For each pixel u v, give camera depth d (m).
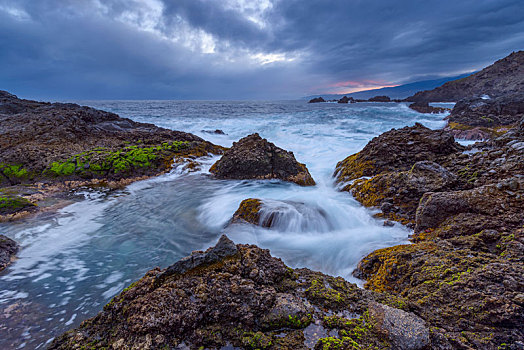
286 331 2.34
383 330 2.28
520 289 2.73
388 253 4.24
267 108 64.06
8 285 4.53
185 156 13.27
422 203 5.20
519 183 4.52
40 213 7.58
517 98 24.48
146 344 2.16
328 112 43.38
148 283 2.78
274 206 6.57
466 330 2.48
